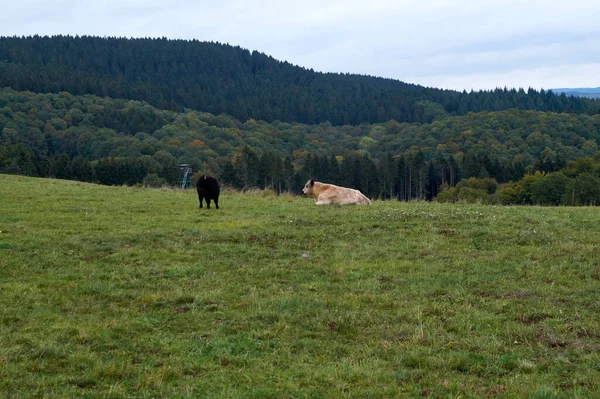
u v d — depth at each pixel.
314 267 11.82
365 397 6.23
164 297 9.65
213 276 11.09
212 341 7.77
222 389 6.40
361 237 14.55
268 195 26.72
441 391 6.35
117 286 10.41
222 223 16.53
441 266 11.74
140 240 14.06
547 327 8.18
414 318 8.66
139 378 6.64
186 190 29.48
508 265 11.75
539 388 6.21
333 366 7.01
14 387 6.35
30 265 11.61
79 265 11.73
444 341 7.77
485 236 14.33
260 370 6.92
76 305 9.27
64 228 15.49
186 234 14.82
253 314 8.87
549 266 11.63
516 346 7.63
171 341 7.82
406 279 10.86
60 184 30.23
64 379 6.57
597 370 6.83
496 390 6.33
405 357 7.19
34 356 7.16
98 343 7.66
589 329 8.09
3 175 34.53
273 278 11.03
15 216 17.36
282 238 14.47
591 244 13.34
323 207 20.09
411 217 16.86
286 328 8.24
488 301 9.50
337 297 9.75
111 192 26.30
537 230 14.88
